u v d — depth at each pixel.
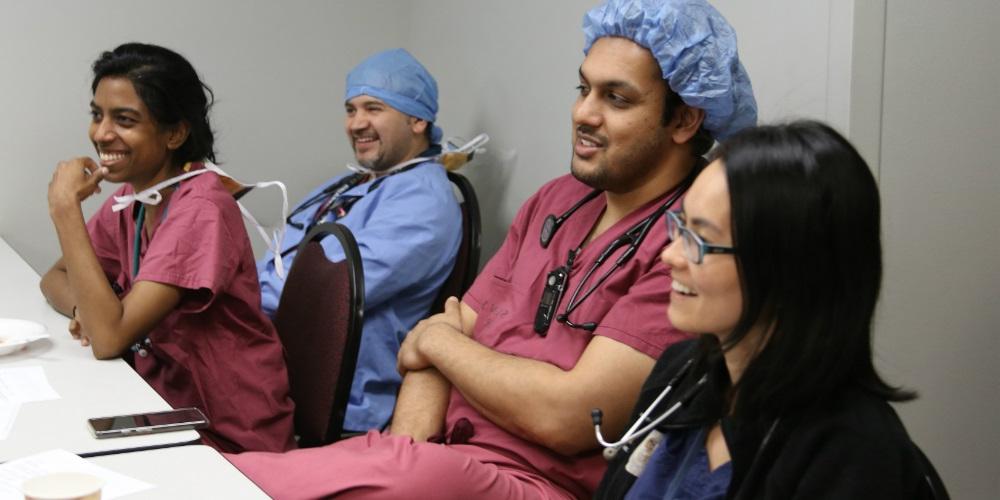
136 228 2.06
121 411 1.42
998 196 1.99
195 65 3.17
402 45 3.43
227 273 1.86
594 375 1.57
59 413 1.41
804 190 0.94
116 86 1.91
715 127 1.75
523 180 2.82
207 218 1.88
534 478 1.62
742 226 0.96
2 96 2.99
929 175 1.92
